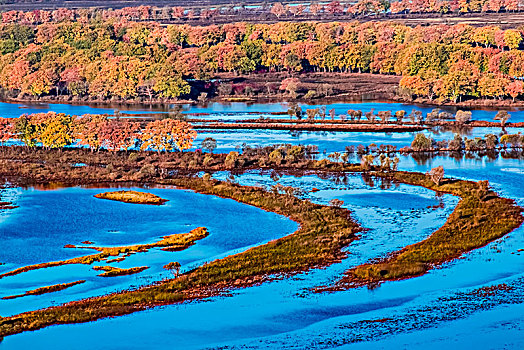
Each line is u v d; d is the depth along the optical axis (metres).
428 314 157.38
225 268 180.38
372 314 157.88
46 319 154.38
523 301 162.00
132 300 163.12
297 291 168.12
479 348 144.00
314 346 145.25
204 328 152.12
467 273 177.00
